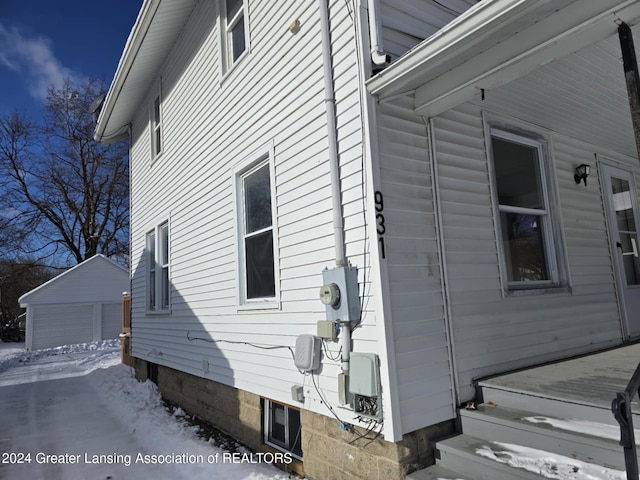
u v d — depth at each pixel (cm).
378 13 329
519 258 431
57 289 2205
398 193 329
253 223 504
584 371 360
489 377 350
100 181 2917
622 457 232
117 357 1623
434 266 339
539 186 472
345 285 329
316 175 388
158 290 817
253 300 496
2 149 2722
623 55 236
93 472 450
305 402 390
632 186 614
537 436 270
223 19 591
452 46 267
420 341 318
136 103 948
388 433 292
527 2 230
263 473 406
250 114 504
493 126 426
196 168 650
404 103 344
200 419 616
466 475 280
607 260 529
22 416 727
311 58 401
